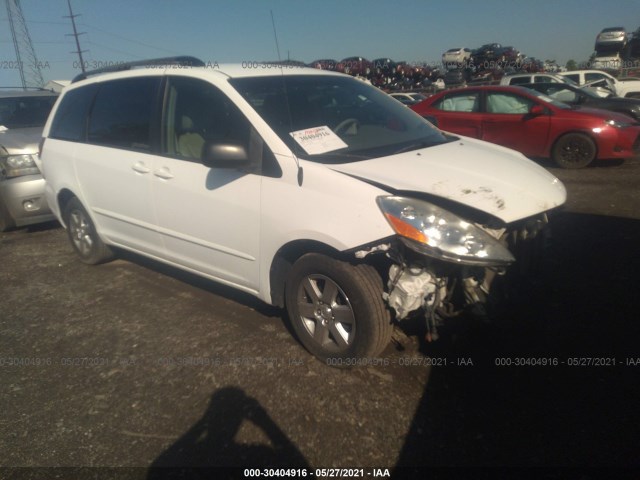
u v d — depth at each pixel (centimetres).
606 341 326
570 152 868
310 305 314
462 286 279
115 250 507
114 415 284
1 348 362
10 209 593
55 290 457
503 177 307
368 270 288
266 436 260
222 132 342
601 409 266
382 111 393
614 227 545
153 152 387
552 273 427
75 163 461
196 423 272
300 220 295
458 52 3027
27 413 290
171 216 376
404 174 294
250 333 359
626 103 1041
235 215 330
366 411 273
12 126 710
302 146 316
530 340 330
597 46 3000
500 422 261
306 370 311
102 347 354
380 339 290
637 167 857
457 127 975
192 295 428
